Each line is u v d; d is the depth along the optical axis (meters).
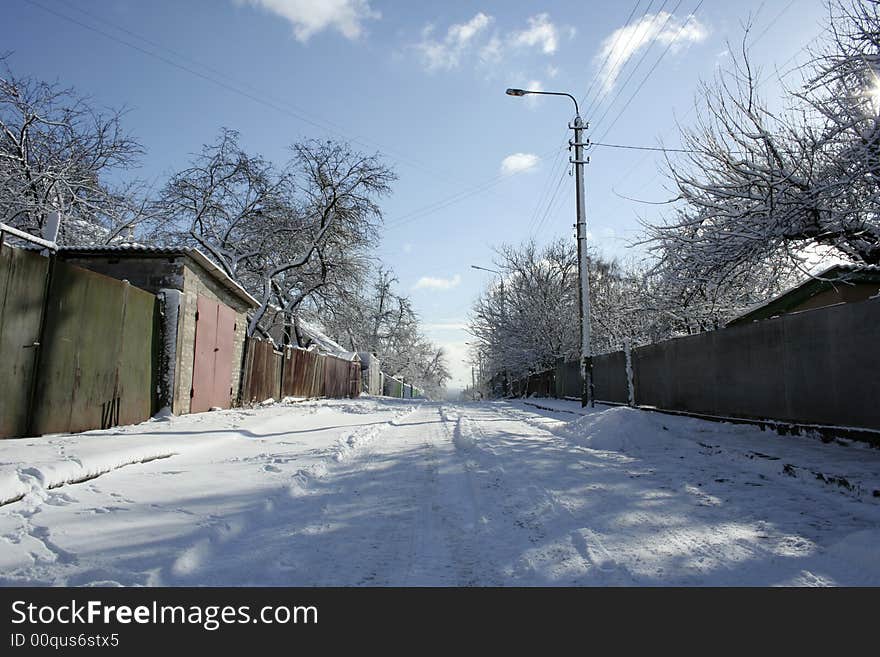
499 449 9.14
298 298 25.39
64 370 8.40
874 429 7.86
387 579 3.62
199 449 8.32
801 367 9.54
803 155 9.43
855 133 8.84
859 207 9.23
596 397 22.56
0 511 4.55
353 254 26.75
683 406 14.52
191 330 12.75
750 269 10.90
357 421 13.80
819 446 8.25
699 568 3.68
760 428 10.53
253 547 4.17
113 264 12.22
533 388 38.06
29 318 7.69
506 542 4.30
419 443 10.24
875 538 3.85
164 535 4.13
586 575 3.61
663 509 5.17
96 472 6.01
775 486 6.12
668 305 16.80
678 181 11.52
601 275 35.12
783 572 3.61
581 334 19.27
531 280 37.41
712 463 7.68
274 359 20.33
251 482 6.08
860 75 8.55
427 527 4.75
